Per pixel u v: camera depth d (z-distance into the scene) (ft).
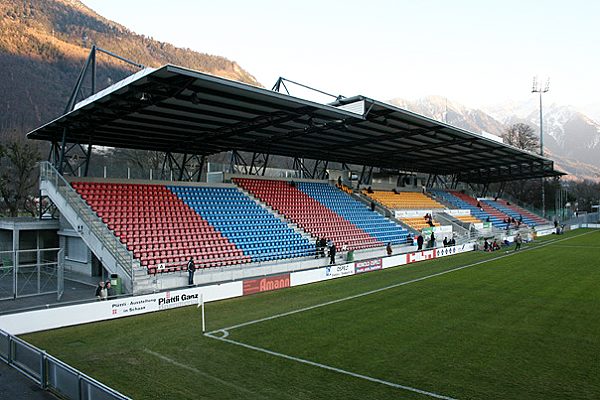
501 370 33.30
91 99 65.82
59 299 57.72
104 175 93.56
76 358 37.09
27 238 84.89
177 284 65.67
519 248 122.72
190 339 42.22
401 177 176.76
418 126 97.96
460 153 140.26
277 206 105.70
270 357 36.83
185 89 60.59
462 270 84.79
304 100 68.74
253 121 79.97
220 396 29.27
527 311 51.26
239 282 63.77
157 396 29.35
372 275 81.97
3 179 144.15
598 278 72.59
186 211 85.92
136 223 75.41
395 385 30.78
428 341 40.63
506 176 189.47
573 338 40.88
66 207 71.56
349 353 37.65
